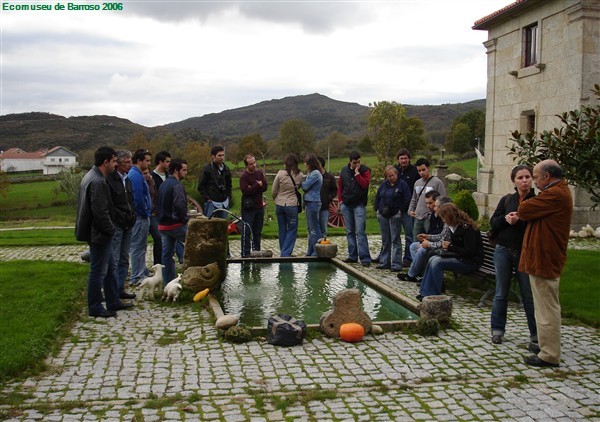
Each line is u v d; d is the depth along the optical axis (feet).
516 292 27.14
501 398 15.56
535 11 57.93
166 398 15.21
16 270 32.63
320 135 437.58
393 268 34.24
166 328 21.91
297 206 38.24
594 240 49.08
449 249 26.48
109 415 14.19
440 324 22.24
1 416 14.01
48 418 13.96
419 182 34.24
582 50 51.37
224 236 27.53
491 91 66.80
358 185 36.09
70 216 126.41
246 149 207.82
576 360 18.79
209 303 25.22
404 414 14.49
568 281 29.78
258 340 20.43
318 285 29.66
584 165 29.48
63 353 18.93
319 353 19.15
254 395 15.56
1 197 151.33
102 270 23.66
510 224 20.21
